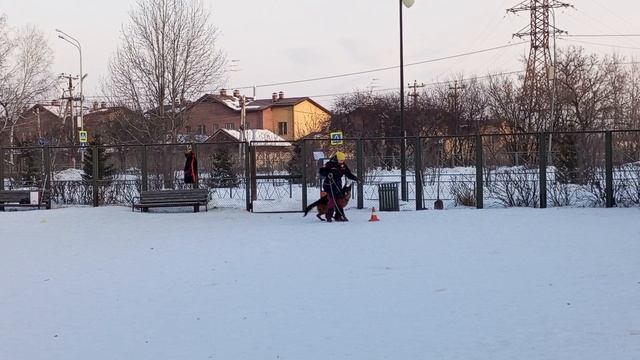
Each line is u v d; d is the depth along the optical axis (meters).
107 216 20.67
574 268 9.82
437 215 18.30
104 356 6.24
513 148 20.88
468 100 56.59
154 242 14.44
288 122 85.00
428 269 10.13
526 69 50.66
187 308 8.08
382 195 20.20
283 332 6.87
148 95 33.00
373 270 10.20
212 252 12.63
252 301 8.34
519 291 8.41
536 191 20.38
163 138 32.72
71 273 10.73
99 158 27.00
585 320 6.94
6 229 17.59
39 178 26.34
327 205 17.73
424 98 61.31
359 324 7.10
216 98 81.50
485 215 17.89
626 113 49.09
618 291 8.23
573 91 48.28
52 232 16.77
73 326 7.38
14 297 8.96
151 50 33.06
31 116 50.69
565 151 20.34
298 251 12.40
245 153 22.06
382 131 55.09
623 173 19.78
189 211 22.16
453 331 6.70
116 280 10.02
